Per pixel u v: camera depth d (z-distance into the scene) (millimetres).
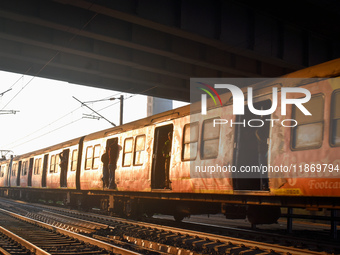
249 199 9117
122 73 25984
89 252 7832
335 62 7383
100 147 15930
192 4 19141
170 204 13234
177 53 21906
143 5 17688
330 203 7445
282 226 13844
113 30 19844
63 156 20422
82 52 21672
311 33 23797
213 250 7750
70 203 19719
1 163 36656
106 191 15328
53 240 9484
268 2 20484
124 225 11945
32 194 27750
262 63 25469
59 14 18453
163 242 8844
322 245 7680
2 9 17094
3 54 22062
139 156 12992
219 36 19797
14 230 11391
